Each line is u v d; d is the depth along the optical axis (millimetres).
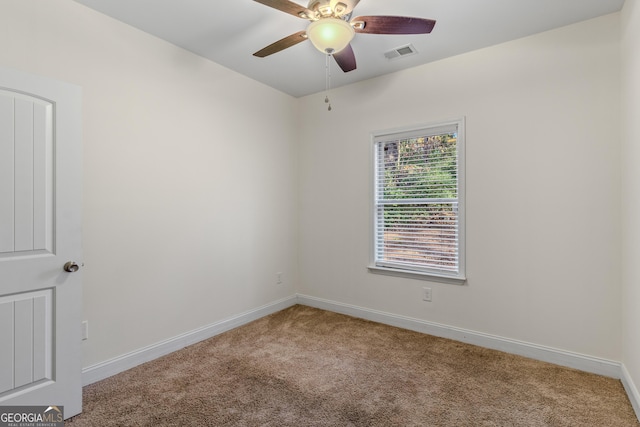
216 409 1966
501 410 1958
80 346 1967
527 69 2643
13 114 1744
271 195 3762
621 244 2299
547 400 2061
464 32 2576
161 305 2705
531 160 2635
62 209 1905
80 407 1943
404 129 3258
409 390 2174
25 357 1776
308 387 2211
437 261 3139
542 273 2605
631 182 2057
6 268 1717
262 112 3639
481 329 2879
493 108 2793
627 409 1971
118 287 2428
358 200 3594
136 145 2531
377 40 2697
